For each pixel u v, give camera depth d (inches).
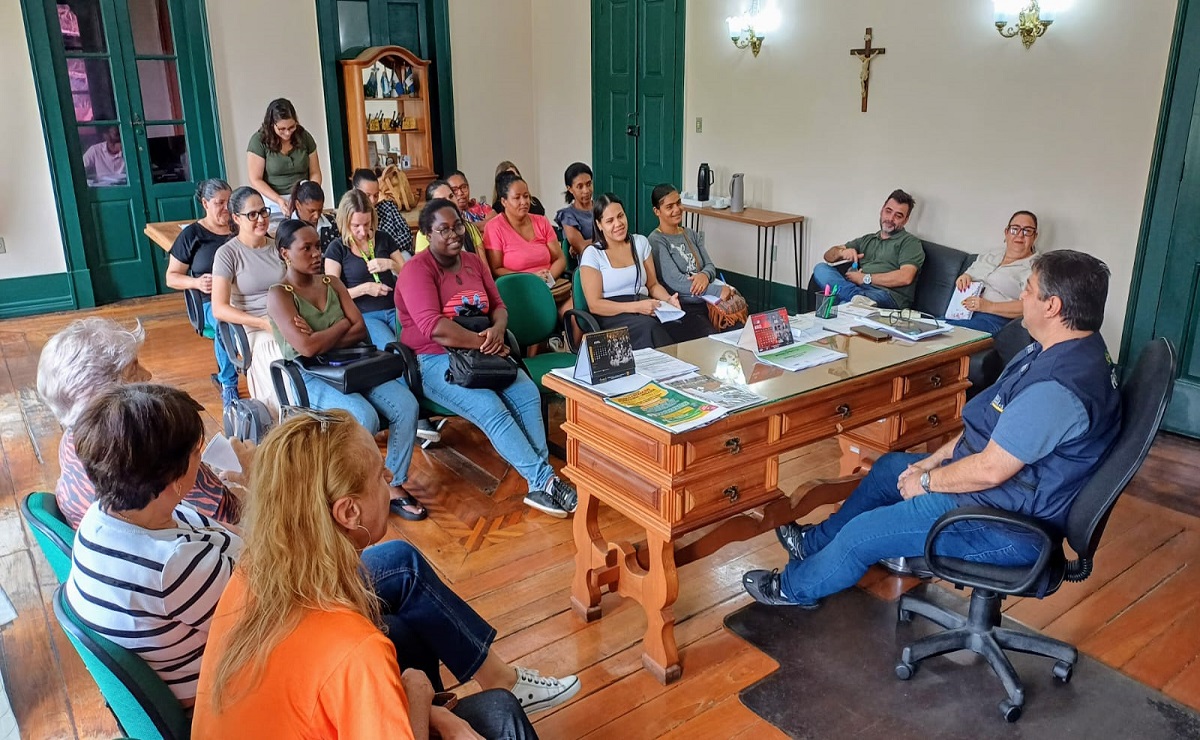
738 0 221.0
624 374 94.5
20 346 206.7
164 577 54.6
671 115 249.4
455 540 118.6
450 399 126.6
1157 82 148.0
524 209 168.7
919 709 85.5
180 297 251.3
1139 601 103.3
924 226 191.9
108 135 236.2
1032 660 92.7
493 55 290.0
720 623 99.7
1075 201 163.9
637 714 85.2
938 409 108.7
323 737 47.2
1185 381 151.3
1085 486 80.0
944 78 181.2
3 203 223.6
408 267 128.3
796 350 104.7
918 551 86.5
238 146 252.1
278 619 47.7
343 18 263.9
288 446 50.3
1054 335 81.7
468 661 74.2
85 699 88.6
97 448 53.1
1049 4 159.9
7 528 122.9
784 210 223.9
